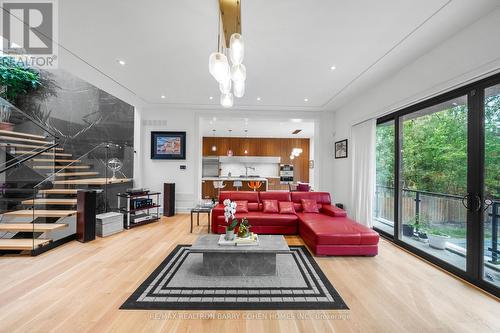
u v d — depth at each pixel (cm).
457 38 244
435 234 332
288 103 533
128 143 611
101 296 212
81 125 608
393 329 171
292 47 281
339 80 386
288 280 247
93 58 312
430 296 216
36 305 197
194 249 247
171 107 579
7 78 536
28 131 466
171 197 561
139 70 354
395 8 209
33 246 309
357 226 348
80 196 368
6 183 427
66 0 199
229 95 267
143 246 350
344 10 212
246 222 285
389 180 426
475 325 176
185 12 216
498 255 236
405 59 308
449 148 298
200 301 206
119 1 201
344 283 241
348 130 514
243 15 219
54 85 598
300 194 480
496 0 196
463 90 250
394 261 300
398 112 365
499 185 224
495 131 227
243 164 1036
